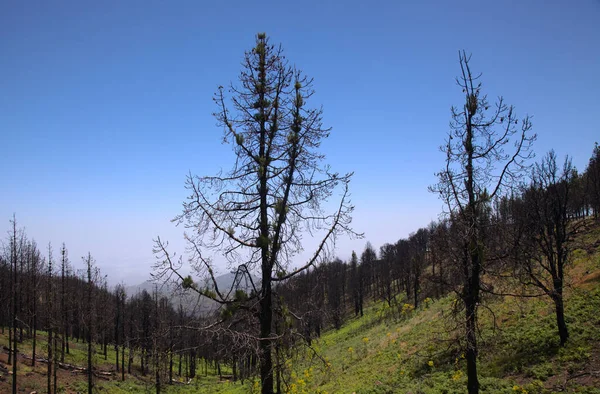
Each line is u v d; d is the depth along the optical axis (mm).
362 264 75562
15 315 28859
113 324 47250
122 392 34406
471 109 10375
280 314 8047
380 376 20062
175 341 7293
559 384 13352
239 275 7715
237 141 7938
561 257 16906
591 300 18844
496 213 10531
